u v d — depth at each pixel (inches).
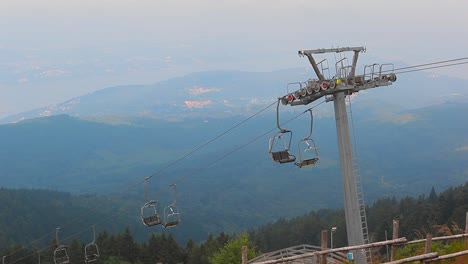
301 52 1079.0
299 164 1070.4
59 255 3890.3
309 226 5605.3
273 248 5600.4
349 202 1080.8
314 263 844.0
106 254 3892.7
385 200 5905.5
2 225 7416.3
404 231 4345.5
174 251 4020.7
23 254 4089.6
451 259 776.3
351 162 1085.1
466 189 4409.5
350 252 1022.4
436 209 4387.3
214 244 3878.0
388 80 1114.7
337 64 1093.8
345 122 1087.6
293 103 1118.4
